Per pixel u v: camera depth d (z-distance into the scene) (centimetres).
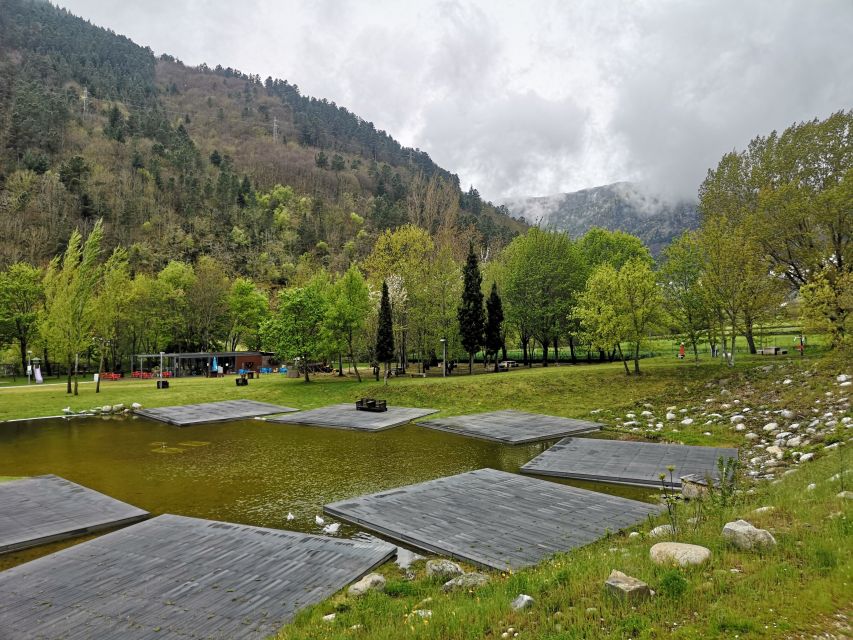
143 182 14462
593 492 1612
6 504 1588
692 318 3834
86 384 5356
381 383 4384
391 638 670
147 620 848
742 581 689
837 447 1675
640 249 5931
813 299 2836
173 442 2611
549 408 3362
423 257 6075
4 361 7462
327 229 15225
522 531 1269
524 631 636
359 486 1792
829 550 751
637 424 2725
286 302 4828
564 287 5359
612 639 582
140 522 1452
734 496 1270
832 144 3531
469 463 2105
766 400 2631
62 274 4425
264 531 1312
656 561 800
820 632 562
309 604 894
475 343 4912
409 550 1220
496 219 19212
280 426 3088
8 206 10231
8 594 964
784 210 3419
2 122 13712
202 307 8000
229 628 812
